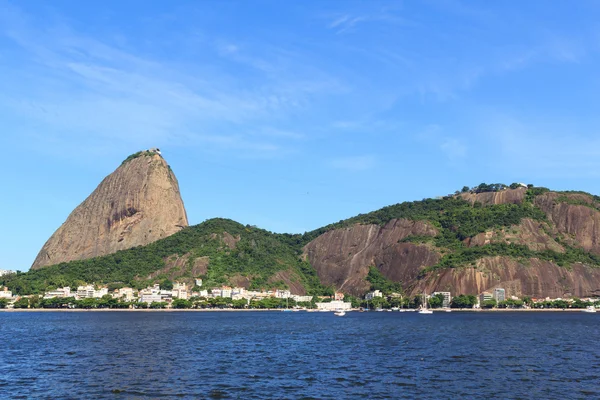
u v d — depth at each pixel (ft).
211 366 350.02
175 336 574.97
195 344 488.44
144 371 328.90
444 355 406.82
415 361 373.61
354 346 473.67
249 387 279.90
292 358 390.21
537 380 299.79
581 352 426.10
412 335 594.65
